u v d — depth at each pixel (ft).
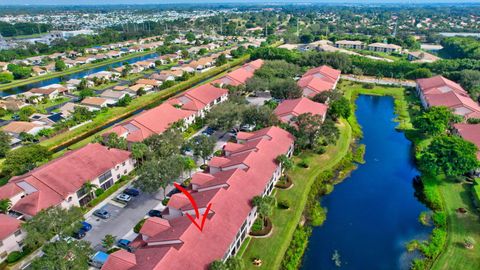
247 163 235.20
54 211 180.65
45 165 247.09
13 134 343.26
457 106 366.43
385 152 319.27
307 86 428.97
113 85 560.20
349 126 367.86
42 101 468.34
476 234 204.03
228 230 182.39
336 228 220.02
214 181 221.46
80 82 536.83
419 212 235.40
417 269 182.91
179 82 561.02
